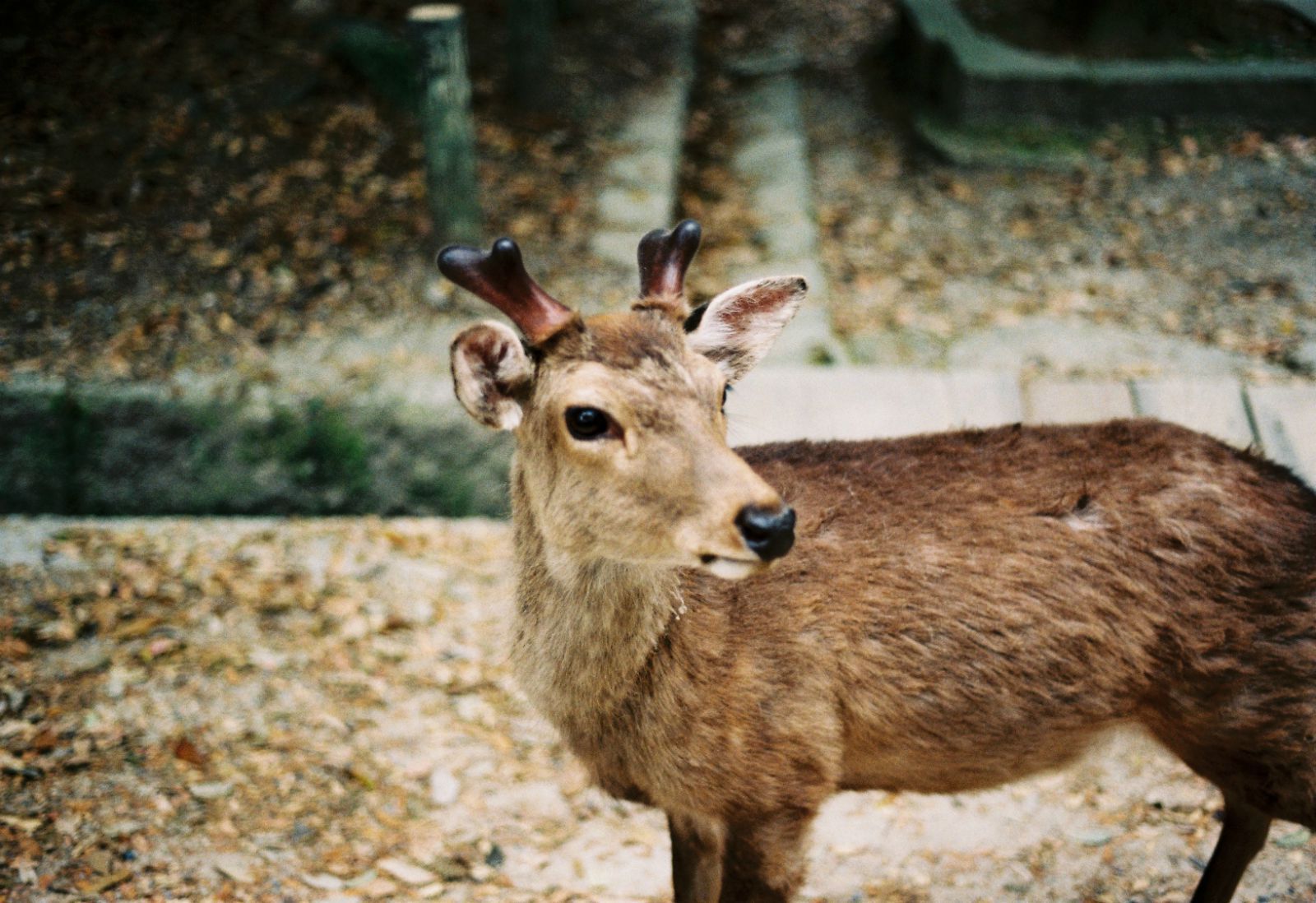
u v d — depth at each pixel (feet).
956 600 9.59
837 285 24.67
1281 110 29.01
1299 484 10.27
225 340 20.57
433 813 13.12
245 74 27.96
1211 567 9.56
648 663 9.16
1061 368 20.98
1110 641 9.59
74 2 29.04
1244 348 21.18
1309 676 9.42
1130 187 27.48
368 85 28.19
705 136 31.78
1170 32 31.58
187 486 18.81
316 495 18.85
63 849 11.99
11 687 14.26
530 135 28.84
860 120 32.40
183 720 14.07
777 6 40.73
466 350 8.57
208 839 12.38
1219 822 12.60
